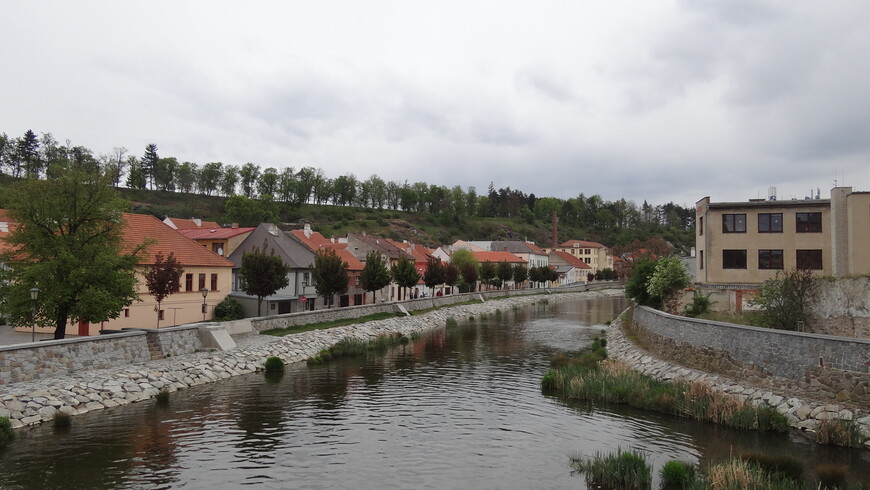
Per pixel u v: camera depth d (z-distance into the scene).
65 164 34.50
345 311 56.47
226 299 53.66
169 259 40.97
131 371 30.03
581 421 25.44
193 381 32.19
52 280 29.38
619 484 18.05
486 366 39.69
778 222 45.81
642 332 44.34
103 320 31.22
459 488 17.75
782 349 25.45
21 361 25.17
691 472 18.28
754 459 18.70
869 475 18.00
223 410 26.77
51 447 20.75
